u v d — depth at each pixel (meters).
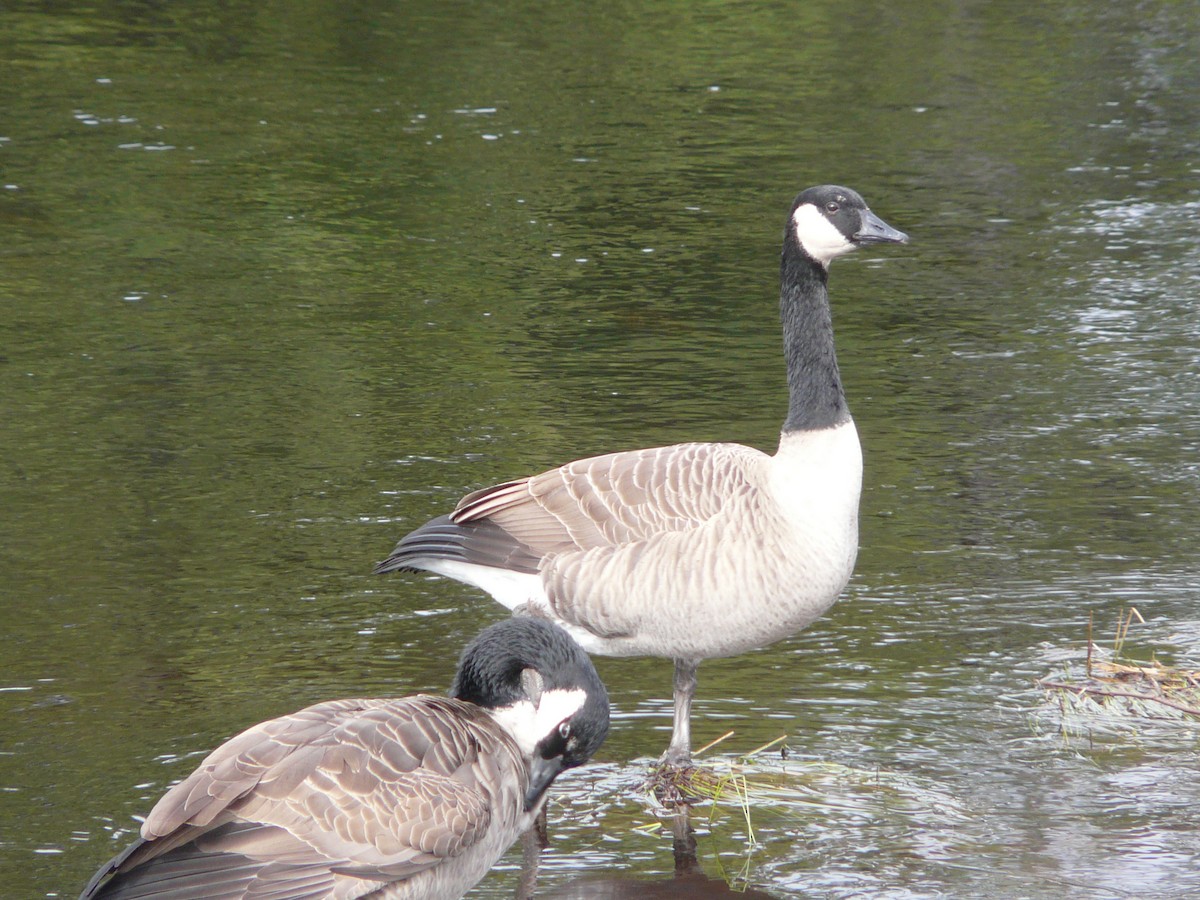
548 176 25.58
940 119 29.33
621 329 18.88
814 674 10.98
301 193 24.42
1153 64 33.53
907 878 8.46
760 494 9.44
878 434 15.59
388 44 34.41
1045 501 13.95
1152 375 17.28
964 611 11.88
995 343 18.42
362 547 12.91
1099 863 8.62
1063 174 25.91
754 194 24.75
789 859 8.67
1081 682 10.74
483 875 7.79
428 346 18.20
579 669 7.97
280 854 6.87
